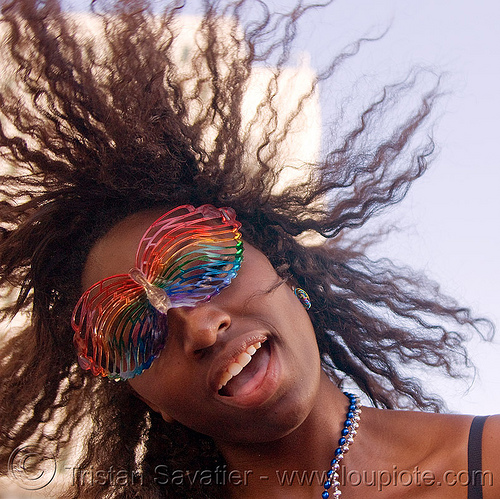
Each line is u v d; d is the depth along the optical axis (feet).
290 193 3.76
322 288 3.73
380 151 3.88
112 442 3.65
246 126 3.69
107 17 3.57
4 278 3.53
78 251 3.35
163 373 3.04
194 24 3.67
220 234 3.11
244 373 3.02
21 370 3.63
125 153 3.36
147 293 3.00
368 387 3.79
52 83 3.45
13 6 3.50
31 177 3.48
